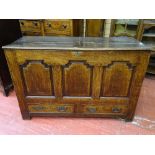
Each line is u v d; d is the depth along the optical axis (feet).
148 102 7.02
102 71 4.95
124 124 5.87
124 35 8.36
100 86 5.23
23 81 5.22
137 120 6.05
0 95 7.41
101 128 5.71
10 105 6.79
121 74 4.99
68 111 5.81
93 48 4.54
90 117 6.04
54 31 8.85
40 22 8.69
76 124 5.87
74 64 4.86
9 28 7.02
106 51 4.58
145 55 4.62
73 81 5.18
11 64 4.89
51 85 5.28
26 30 9.02
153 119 6.11
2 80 6.96
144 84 8.36
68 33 8.77
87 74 5.03
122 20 8.08
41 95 5.50
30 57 4.77
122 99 5.45
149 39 8.77
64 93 5.43
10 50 4.66
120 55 4.65
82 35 9.00
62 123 5.90
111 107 5.65
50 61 4.82
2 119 6.07
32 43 5.08
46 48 4.58
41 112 5.86
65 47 4.63
